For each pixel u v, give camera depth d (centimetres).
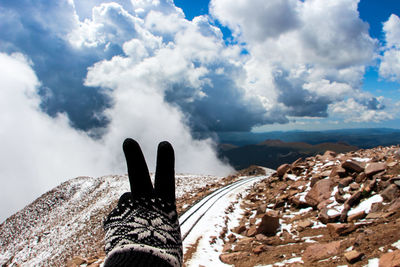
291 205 1261
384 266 385
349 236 655
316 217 966
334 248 561
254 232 988
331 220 864
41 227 10119
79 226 5894
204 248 868
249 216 1330
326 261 521
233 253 788
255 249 773
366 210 817
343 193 1029
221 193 2141
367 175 1035
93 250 1584
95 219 5531
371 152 1714
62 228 7175
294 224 981
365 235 546
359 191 915
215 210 1442
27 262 5534
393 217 667
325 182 1150
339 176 1192
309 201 1141
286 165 1950
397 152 1123
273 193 1648
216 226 1129
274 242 834
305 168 1794
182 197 2794
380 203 801
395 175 914
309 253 595
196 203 1705
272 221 968
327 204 1011
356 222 755
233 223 1266
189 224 1131
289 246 741
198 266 714
